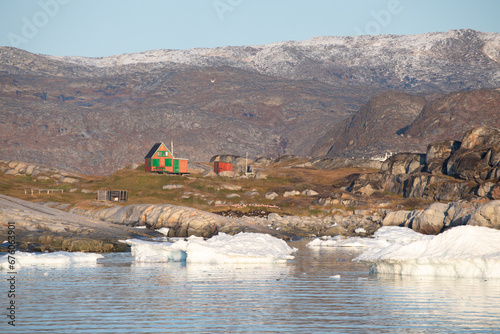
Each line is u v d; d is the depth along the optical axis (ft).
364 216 453.58
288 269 163.02
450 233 143.54
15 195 449.89
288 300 111.86
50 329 88.38
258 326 90.22
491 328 88.43
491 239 138.72
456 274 138.31
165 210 349.41
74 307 105.09
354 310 101.96
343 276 145.89
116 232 286.66
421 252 142.41
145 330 87.76
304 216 465.47
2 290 123.75
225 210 472.85
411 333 85.71
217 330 87.76
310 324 91.35
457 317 95.96
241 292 121.49
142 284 132.67
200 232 334.03
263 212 469.16
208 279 141.08
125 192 456.04
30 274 149.79
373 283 132.57
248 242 188.44
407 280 136.56
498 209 323.78
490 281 130.82
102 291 122.83
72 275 148.66
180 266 169.68
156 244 187.21
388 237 295.89
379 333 85.61
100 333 86.02
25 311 101.40
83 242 226.38
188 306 106.01
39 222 271.28
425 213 368.07
